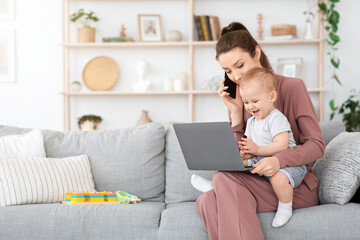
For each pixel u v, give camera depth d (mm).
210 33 4656
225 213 1757
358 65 4770
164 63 4879
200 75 4828
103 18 4883
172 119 4855
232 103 2100
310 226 1784
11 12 4816
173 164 2439
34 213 1951
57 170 2283
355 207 1825
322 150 1901
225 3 4812
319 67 4660
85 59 4879
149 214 1932
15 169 2180
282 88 2029
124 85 4887
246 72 1952
